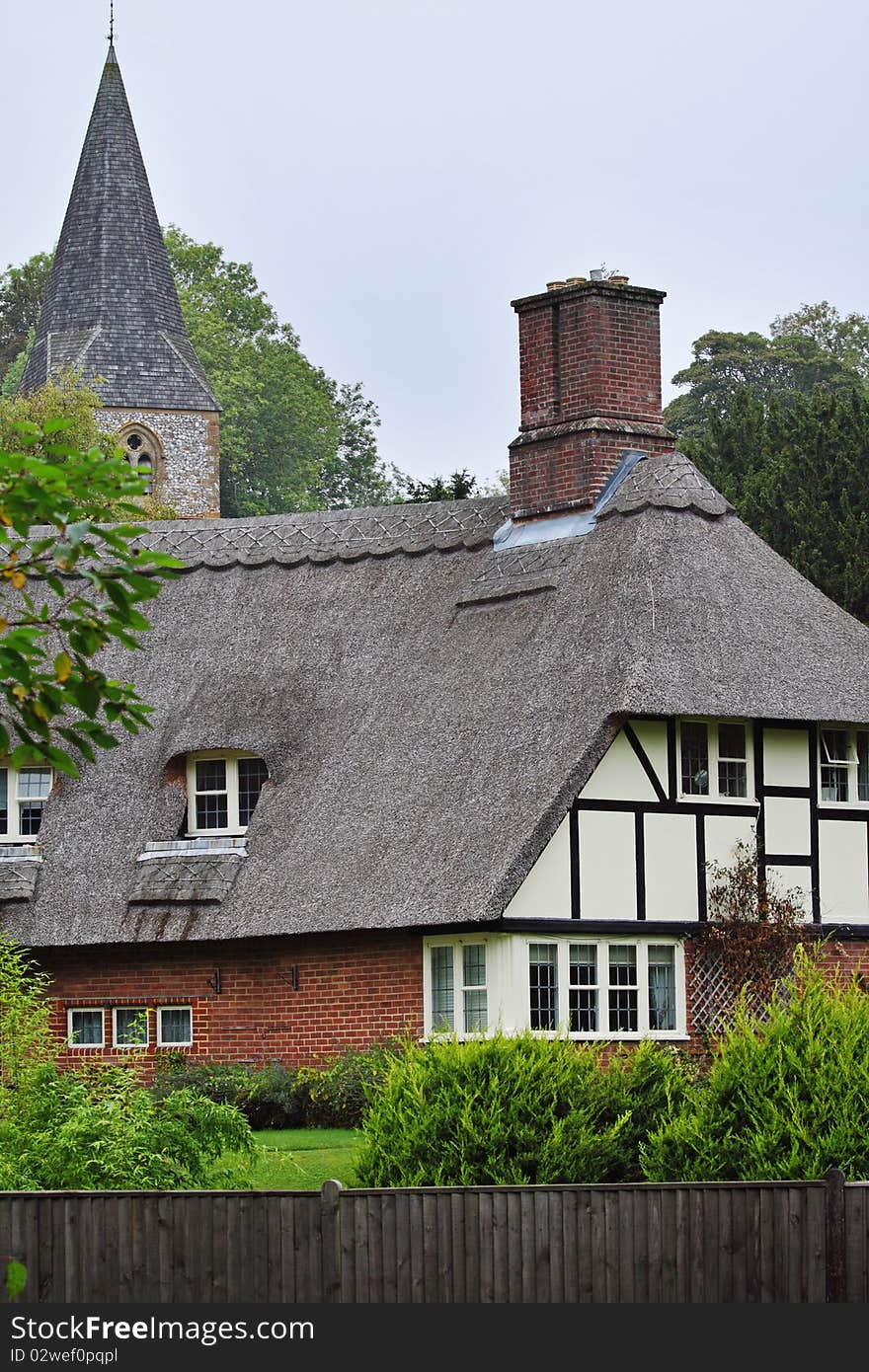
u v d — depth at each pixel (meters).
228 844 32.56
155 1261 16.77
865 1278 16.58
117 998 32.69
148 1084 31.56
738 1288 16.58
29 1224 16.89
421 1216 16.64
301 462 92.19
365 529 36.72
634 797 29.94
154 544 37.56
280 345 93.56
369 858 30.23
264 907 31.05
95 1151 19.16
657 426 35.16
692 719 30.70
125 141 81.12
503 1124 19.72
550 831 28.44
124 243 80.38
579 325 34.81
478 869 28.44
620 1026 29.44
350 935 30.58
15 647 12.77
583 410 34.56
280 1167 23.16
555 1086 20.05
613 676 29.75
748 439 55.53
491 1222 16.66
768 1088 19.56
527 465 35.06
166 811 33.25
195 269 93.25
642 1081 20.86
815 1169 18.89
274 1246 16.67
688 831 30.39
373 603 35.12
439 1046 20.64
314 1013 30.89
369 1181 19.97
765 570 33.12
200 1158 20.11
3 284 99.81
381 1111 20.28
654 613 30.84
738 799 30.97
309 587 35.94
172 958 32.38
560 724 29.69
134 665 35.41
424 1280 16.56
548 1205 16.70
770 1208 16.67
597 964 29.30
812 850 31.58
